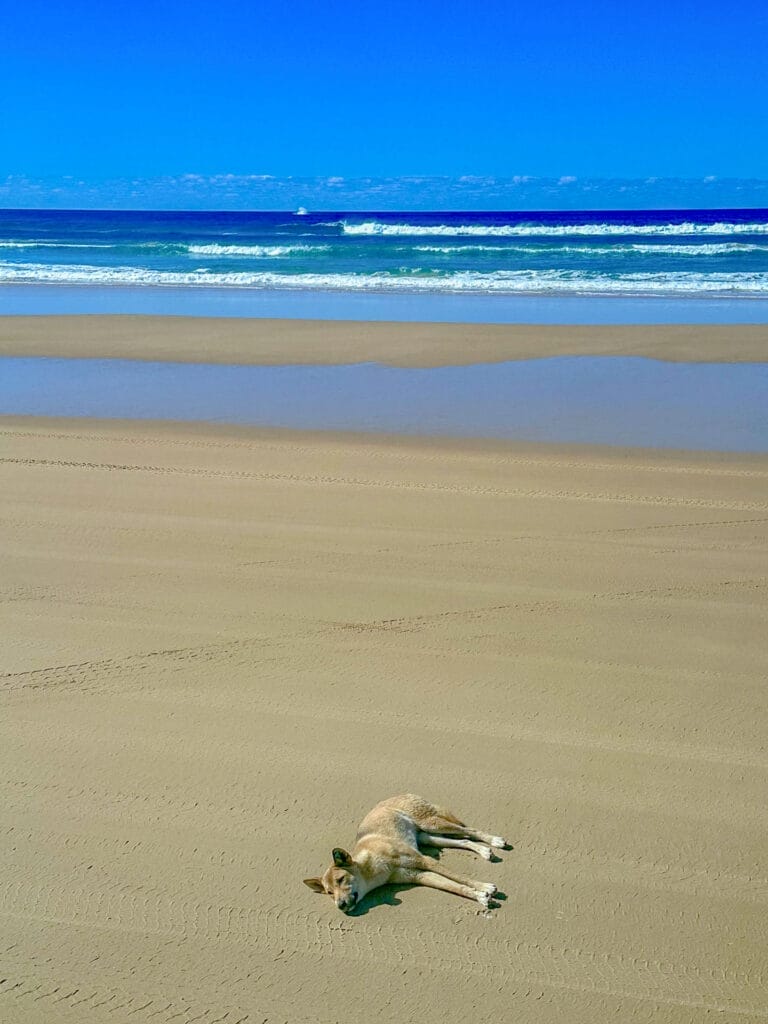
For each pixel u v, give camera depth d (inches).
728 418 516.4
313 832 182.5
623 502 371.2
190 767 203.9
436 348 751.1
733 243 1873.8
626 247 1717.5
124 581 300.0
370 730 217.2
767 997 143.9
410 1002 143.6
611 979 147.6
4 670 245.0
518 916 160.7
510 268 1453.0
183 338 807.1
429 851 177.8
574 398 572.7
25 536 339.0
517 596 286.0
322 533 339.0
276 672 243.8
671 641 257.1
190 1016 141.8
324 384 622.5
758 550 319.9
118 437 481.4
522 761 204.5
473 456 442.9
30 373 669.3
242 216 4719.5
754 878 169.0
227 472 416.2
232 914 161.9
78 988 147.3
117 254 1867.6
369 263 1571.1
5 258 1774.1
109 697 232.4
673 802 190.2
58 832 183.5
